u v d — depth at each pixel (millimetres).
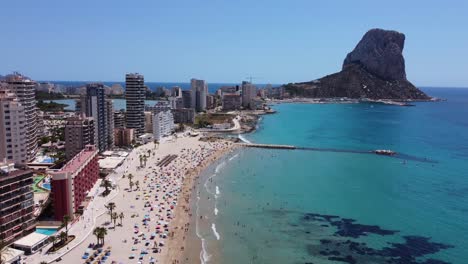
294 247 130875
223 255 124250
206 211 162875
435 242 134625
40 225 136250
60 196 139625
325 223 151875
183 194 183250
